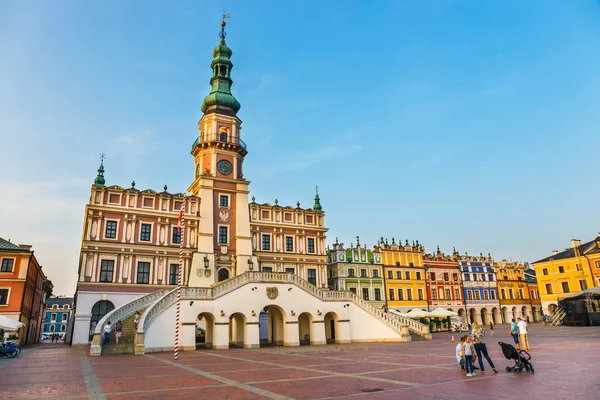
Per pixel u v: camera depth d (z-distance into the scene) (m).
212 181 57.62
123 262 49.28
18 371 21.64
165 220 53.25
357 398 12.92
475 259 92.25
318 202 68.50
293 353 32.31
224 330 40.12
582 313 63.00
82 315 45.56
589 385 13.92
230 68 66.75
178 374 19.73
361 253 75.94
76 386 16.36
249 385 15.92
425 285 81.81
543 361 21.03
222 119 61.75
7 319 33.91
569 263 84.81
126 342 35.78
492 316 92.06
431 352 29.47
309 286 46.25
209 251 53.72
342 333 46.47
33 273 58.50
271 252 60.53
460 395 12.97
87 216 48.94
